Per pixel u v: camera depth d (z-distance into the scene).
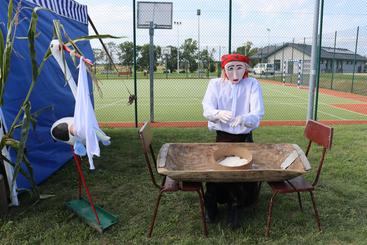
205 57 39.84
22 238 3.29
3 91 3.48
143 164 5.48
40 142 4.69
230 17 8.27
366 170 5.17
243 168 3.09
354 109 12.91
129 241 3.27
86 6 6.91
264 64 39.72
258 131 7.91
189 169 3.40
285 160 3.41
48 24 5.00
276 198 4.21
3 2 3.88
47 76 4.84
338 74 32.06
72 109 5.82
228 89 3.59
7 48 3.33
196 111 12.30
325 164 5.43
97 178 4.88
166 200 4.16
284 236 3.33
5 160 3.61
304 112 12.12
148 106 13.62
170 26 9.90
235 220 3.48
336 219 3.69
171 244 3.23
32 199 4.12
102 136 3.28
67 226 3.48
